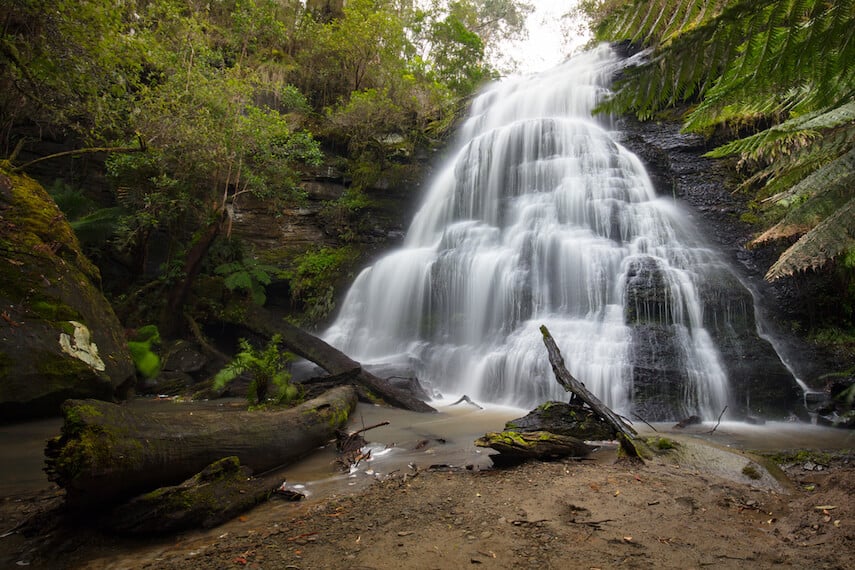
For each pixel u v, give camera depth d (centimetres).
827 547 292
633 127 1659
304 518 387
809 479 448
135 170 1315
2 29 1002
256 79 1386
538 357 939
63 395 795
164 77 1313
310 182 1784
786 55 107
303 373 1122
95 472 361
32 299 830
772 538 316
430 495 418
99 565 329
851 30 104
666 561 286
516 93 2014
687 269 1066
